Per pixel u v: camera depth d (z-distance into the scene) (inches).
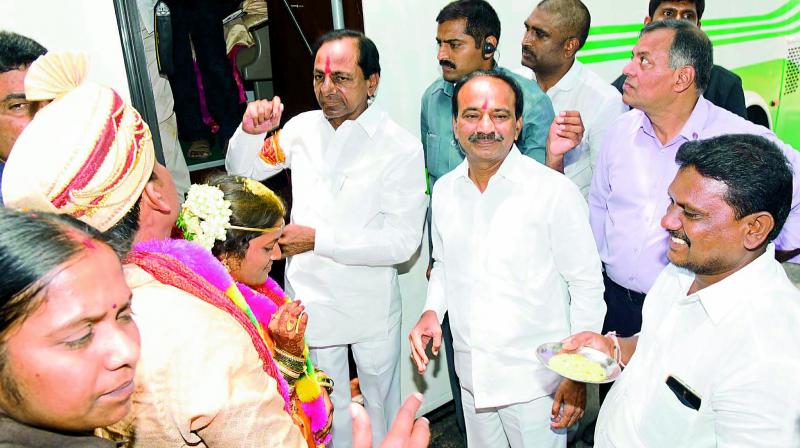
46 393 22.2
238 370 31.9
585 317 73.9
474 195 77.5
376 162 88.8
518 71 113.4
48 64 35.9
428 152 102.3
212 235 52.6
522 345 75.7
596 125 114.2
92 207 32.6
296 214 93.3
